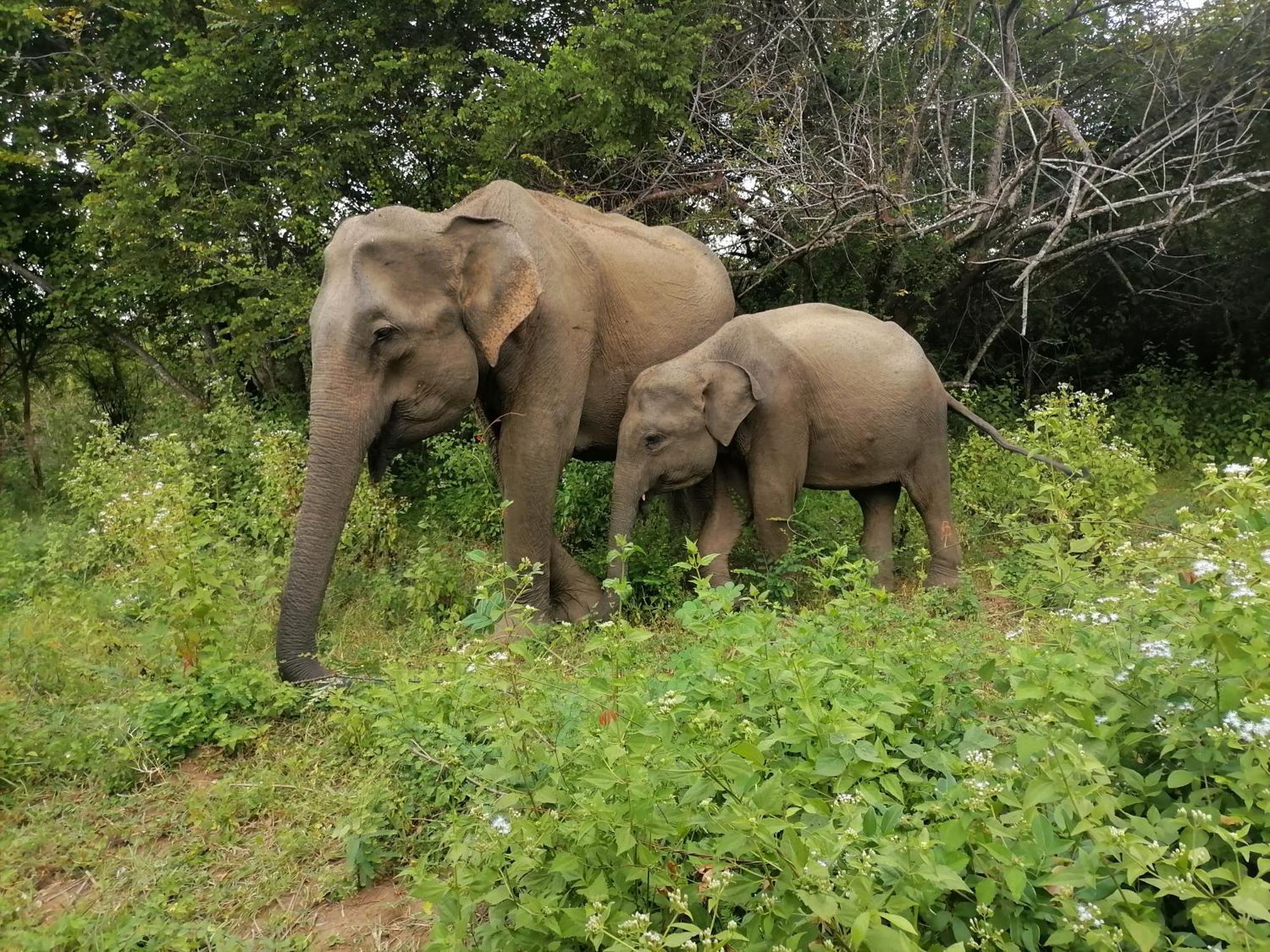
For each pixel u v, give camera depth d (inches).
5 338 439.2
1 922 97.2
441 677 113.9
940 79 349.1
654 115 305.4
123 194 321.1
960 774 85.8
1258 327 431.2
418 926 97.6
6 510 349.1
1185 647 95.6
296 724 142.9
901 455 220.7
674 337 215.3
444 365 169.8
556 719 104.1
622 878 76.0
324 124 331.3
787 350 212.1
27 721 141.8
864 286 350.9
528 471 186.1
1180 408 373.7
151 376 474.6
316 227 328.5
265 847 112.1
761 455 210.4
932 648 118.0
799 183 303.1
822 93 365.7
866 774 85.0
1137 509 226.8
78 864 109.4
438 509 274.7
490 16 331.0
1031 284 390.9
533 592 188.5
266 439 261.4
